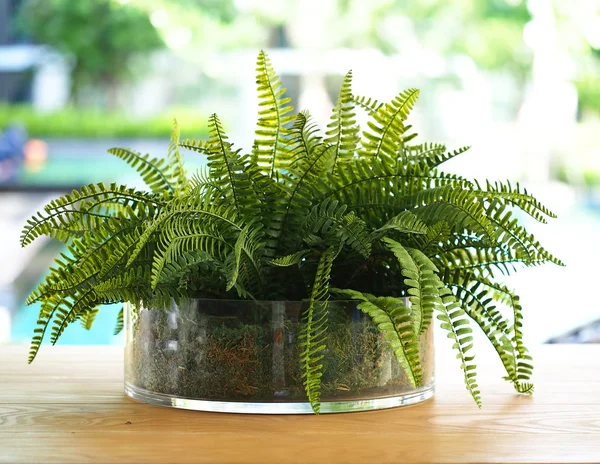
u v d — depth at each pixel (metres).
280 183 0.78
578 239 7.25
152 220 0.75
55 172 7.86
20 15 8.02
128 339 0.84
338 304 0.76
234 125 8.09
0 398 0.85
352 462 0.62
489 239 0.76
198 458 0.63
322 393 0.76
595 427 0.74
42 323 0.78
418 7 7.71
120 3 7.90
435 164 0.81
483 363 1.12
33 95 8.07
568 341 1.89
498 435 0.71
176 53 8.08
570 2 7.44
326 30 7.83
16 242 6.61
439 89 7.84
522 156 7.75
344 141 0.80
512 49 7.71
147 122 8.02
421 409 0.81
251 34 8.00
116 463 0.61
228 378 0.76
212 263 0.74
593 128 7.60
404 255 0.71
